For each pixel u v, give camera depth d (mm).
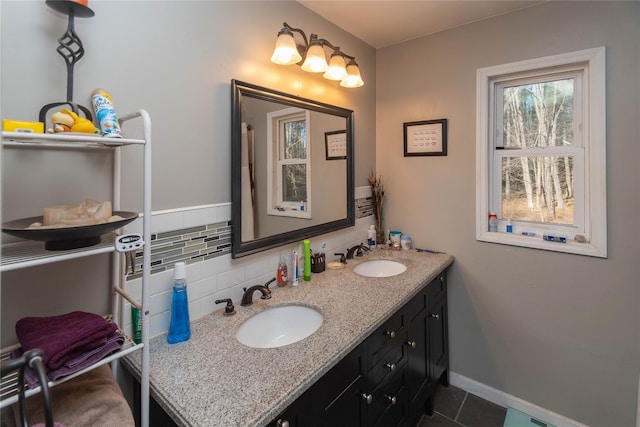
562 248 1784
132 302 952
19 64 882
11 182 892
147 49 1135
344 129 2088
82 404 848
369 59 2348
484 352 2094
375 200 2400
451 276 2197
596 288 1711
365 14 1905
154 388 909
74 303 1027
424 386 1829
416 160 2289
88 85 1003
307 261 1752
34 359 570
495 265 2023
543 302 1875
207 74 1318
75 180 1007
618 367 1675
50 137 716
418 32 2152
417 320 1737
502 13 1905
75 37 927
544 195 1921
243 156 1450
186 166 1268
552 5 1758
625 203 1607
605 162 1640
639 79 1549
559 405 1856
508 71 1901
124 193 1109
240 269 1494
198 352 1086
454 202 2148
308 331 1411
